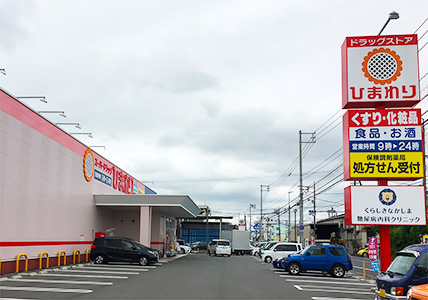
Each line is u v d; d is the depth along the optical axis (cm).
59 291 1426
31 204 2111
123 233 3634
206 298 1368
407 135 1761
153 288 1563
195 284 1741
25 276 1842
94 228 3119
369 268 3397
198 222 8238
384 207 1744
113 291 1454
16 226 1959
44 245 2252
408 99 1778
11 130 1914
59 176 2464
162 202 3153
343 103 1873
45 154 2277
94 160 3134
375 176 1748
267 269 2752
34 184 2147
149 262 2648
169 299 1319
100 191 3281
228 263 3338
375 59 1819
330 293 1633
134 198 3159
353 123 1789
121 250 2647
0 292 1379
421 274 1104
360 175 1755
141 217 3153
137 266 2578
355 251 6562
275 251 3506
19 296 1304
